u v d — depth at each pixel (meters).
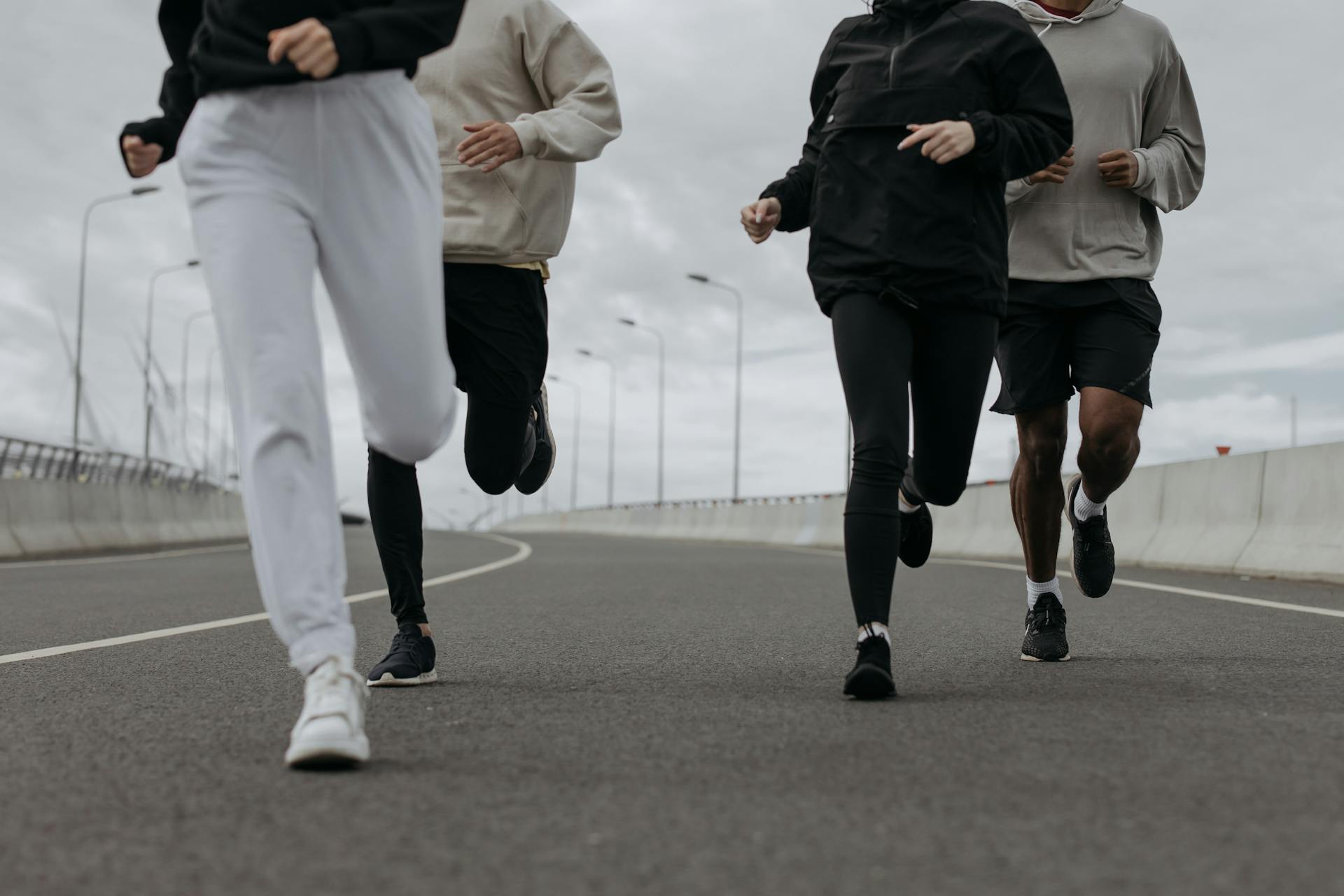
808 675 4.42
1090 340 4.65
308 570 2.85
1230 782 2.60
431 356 3.01
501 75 4.51
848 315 3.87
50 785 2.65
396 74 2.89
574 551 18.84
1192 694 3.80
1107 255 4.62
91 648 5.36
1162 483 12.14
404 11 2.84
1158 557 11.71
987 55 3.88
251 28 2.79
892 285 3.82
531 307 4.54
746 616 6.89
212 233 2.82
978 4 3.98
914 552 4.81
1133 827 2.25
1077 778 2.64
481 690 4.08
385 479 4.25
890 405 3.83
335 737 2.74
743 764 2.82
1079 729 3.20
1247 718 3.37
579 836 2.21
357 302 2.94
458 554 17.11
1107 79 4.71
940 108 3.83
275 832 2.24
